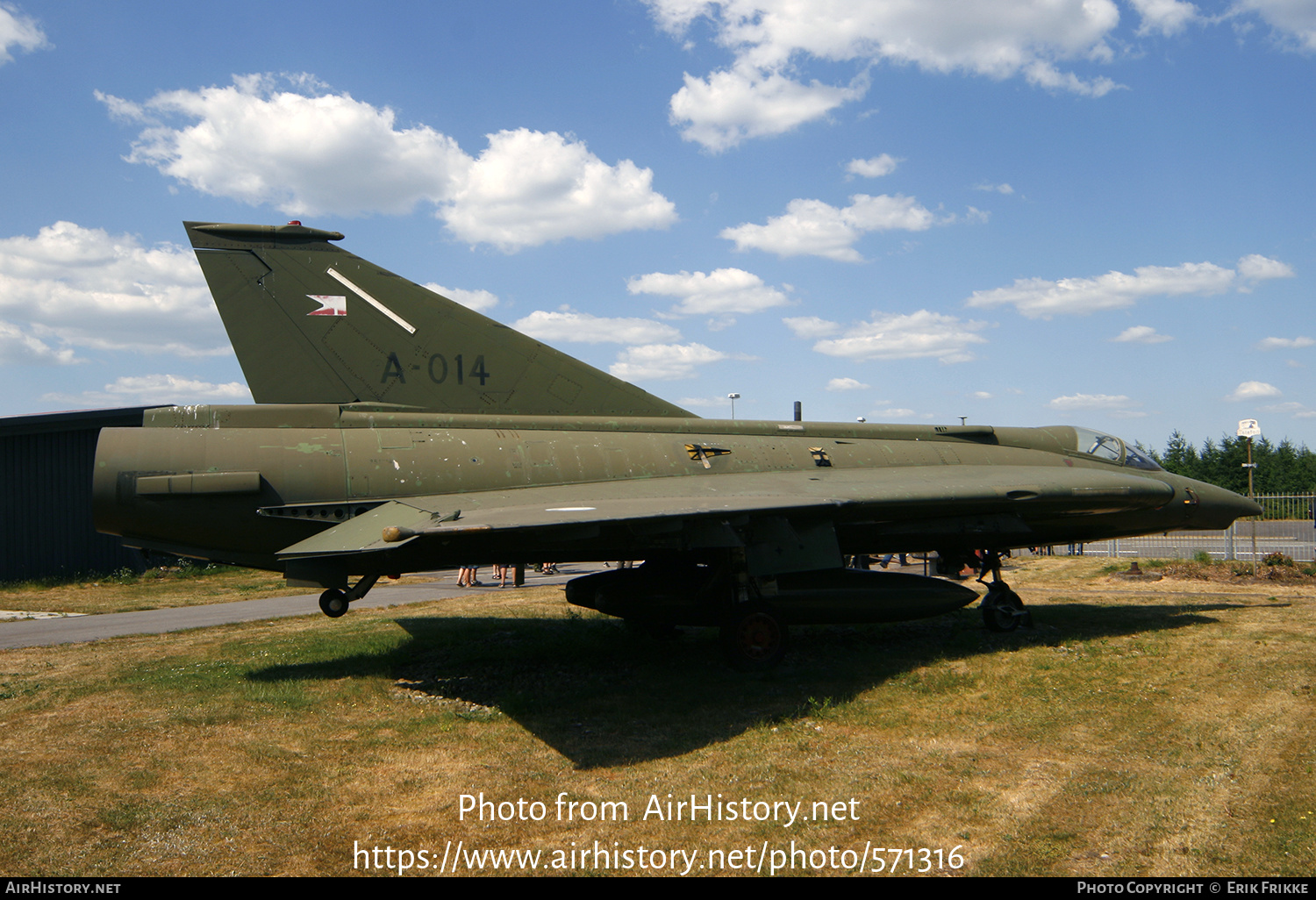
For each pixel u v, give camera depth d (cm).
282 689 791
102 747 615
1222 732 596
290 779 550
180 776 555
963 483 946
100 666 918
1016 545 1118
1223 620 1059
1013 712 668
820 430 1091
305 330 898
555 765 573
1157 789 497
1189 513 1213
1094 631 1014
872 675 816
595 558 1017
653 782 535
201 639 1104
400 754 599
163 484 780
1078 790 500
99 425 2170
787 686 782
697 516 714
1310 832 432
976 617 1195
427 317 939
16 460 2050
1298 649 847
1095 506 1028
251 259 895
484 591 1752
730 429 1034
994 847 429
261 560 846
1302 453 5772
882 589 929
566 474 889
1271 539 2627
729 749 601
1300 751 550
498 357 960
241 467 799
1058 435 1233
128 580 2089
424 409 922
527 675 852
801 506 787
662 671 861
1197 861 405
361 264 925
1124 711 659
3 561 2012
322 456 827
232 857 434
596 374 1003
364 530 696
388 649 995
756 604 859
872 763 561
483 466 865
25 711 717
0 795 521
